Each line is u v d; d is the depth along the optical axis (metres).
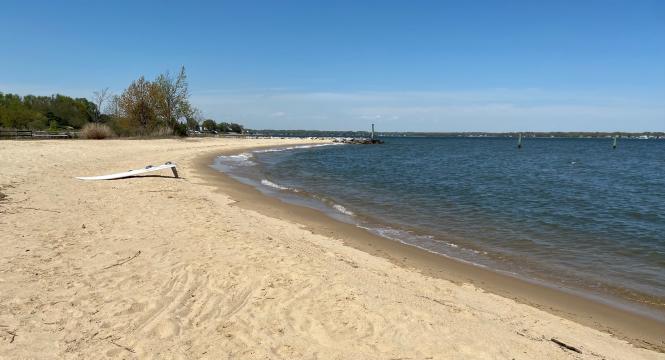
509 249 10.31
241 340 4.74
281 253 7.79
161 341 4.61
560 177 28.81
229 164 31.73
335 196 18.00
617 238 11.53
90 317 4.99
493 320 5.96
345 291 6.13
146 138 47.31
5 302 5.11
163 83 53.12
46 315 4.93
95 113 60.56
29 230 8.18
